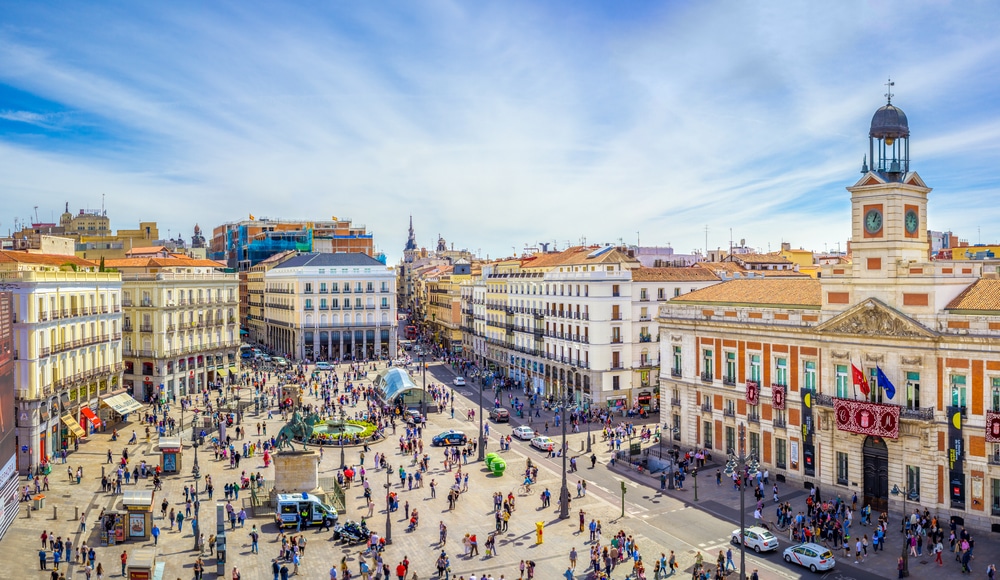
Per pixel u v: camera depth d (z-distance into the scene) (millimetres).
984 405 53219
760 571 48938
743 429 71812
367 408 106188
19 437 72312
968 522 54031
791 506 61031
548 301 116375
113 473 70688
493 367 143375
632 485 68938
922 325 56125
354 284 158750
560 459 78438
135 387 112375
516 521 59219
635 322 103625
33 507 59969
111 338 94125
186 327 117562
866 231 60062
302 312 156000
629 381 103312
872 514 58812
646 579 47844
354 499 64688
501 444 82812
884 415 57438
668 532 56625
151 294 111000
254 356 154250
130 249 162750
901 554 51156
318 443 84000
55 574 44875
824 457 63625
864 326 60031
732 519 59156
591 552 52125
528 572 47250
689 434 78625
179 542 53719
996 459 52656
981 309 53344
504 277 136250
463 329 165750
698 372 77250
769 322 68750
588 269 108062
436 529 57250
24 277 73125
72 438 81625
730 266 129750
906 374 57844
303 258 168625
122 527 53375
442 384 129375
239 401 97188
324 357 157500
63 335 81250
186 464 75000
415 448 80875
